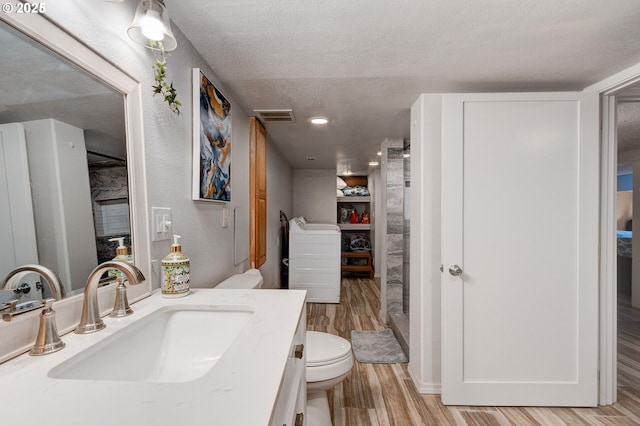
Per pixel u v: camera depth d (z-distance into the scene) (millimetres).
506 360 1748
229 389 489
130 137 898
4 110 573
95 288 717
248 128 2271
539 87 1807
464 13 1103
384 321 3146
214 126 1494
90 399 464
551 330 1736
